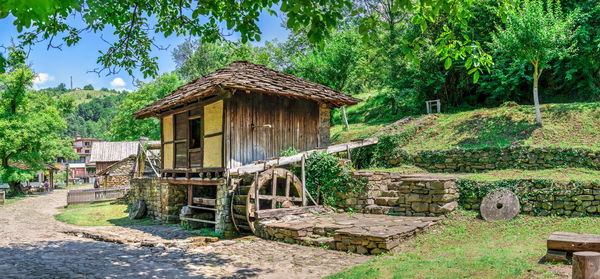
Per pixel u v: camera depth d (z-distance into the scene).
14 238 11.91
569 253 5.94
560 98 20.38
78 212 19.36
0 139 29.34
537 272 5.35
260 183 11.06
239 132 12.52
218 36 7.65
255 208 10.86
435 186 10.34
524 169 13.03
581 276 4.57
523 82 21.81
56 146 34.12
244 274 6.79
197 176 13.58
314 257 7.91
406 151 16.28
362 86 34.59
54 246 10.19
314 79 27.11
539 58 15.12
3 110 31.81
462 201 10.73
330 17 4.55
